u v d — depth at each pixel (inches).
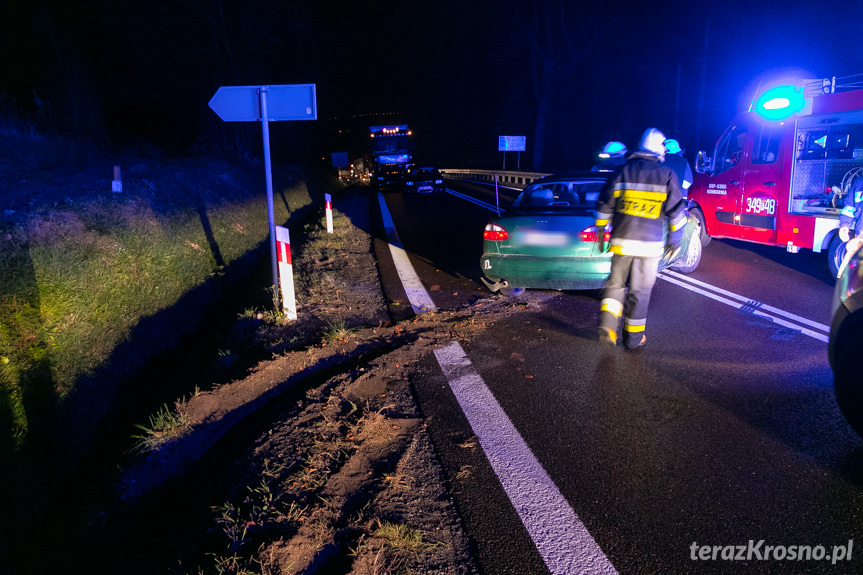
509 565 98.0
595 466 127.6
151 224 371.9
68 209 330.3
